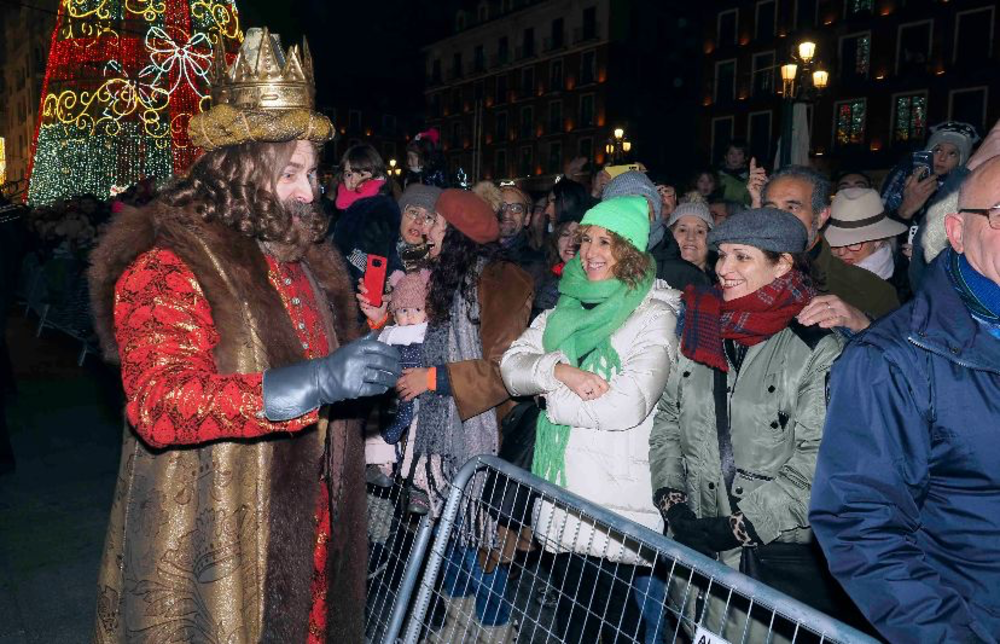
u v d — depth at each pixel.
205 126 1.59
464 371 2.58
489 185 4.11
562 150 44.44
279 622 1.58
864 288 2.93
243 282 1.55
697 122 35.56
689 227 3.90
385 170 4.39
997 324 1.34
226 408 1.35
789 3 31.89
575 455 2.37
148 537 1.55
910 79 27.95
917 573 1.33
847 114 29.77
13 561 3.67
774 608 1.37
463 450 2.65
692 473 2.13
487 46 49.50
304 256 1.89
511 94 47.62
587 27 42.50
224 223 1.57
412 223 2.94
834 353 1.97
